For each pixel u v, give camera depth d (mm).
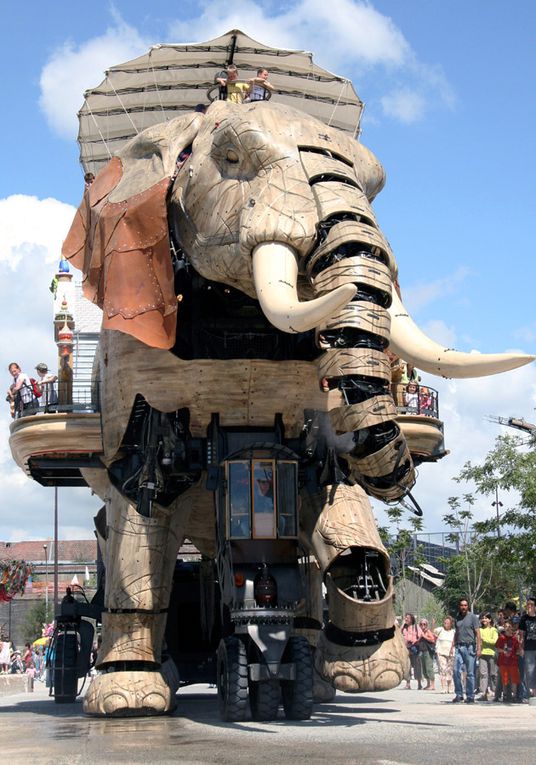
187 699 16125
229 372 10672
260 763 6180
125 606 11180
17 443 13273
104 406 11617
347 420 8812
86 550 89250
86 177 13227
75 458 13234
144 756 6812
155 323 10336
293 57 16125
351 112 16984
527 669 14344
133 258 10570
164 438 10672
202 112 11320
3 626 65062
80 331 20016
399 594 42156
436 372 9117
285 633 9594
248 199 9711
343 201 9352
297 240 9234
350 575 10648
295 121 10297
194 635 14305
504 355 8648
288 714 9844
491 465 21828
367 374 8609
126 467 11625
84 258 11531
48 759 6734
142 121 17047
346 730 8547
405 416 13211
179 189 10625
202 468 10734
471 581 39344
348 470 10984
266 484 10031
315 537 10688
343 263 8891
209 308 11039
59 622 15609
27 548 89312
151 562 11258
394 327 9430
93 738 8383
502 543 21922
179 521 11508
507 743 7262
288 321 8500
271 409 10711
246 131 9961
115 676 10992
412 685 21953
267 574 9773
